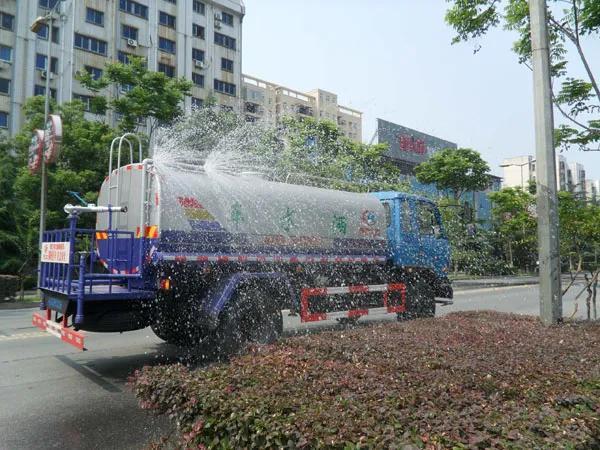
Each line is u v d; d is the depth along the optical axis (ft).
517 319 20.48
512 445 6.96
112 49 103.91
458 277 86.99
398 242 30.71
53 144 49.24
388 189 63.16
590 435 7.63
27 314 41.19
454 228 59.82
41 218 52.39
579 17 22.52
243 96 131.54
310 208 26.71
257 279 23.04
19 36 92.02
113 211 20.92
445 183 92.32
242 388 9.84
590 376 10.46
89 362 22.03
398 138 114.52
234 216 23.43
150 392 10.46
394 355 12.62
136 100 66.95
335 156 62.95
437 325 17.85
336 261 27.35
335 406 8.59
